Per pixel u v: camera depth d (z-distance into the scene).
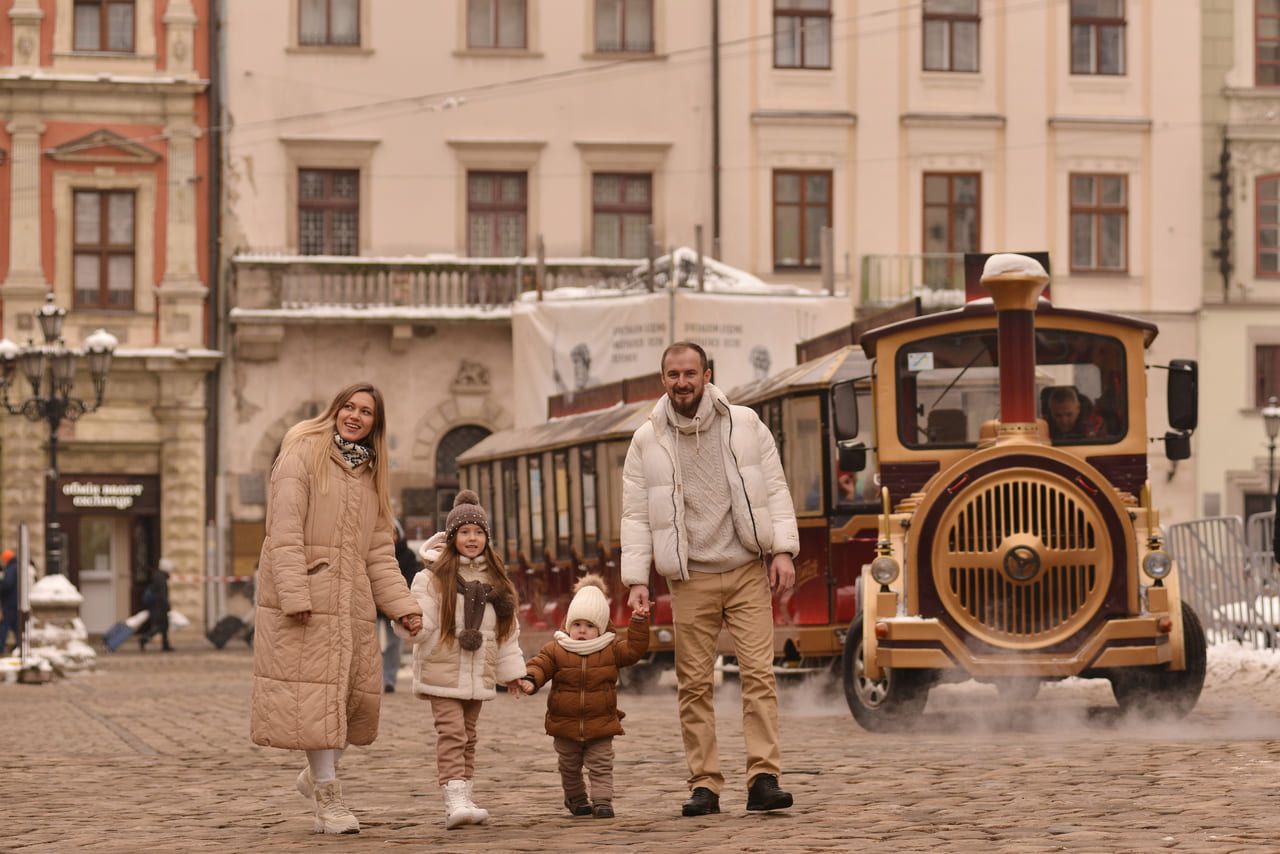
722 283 38.16
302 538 10.35
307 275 46.97
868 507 20.17
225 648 44.22
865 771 12.98
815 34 48.88
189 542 46.75
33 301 46.84
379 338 47.62
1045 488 16.14
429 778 13.91
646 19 48.78
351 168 47.88
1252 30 50.00
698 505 10.75
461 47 48.22
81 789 13.46
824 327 36.88
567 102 48.53
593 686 10.98
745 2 48.59
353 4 48.03
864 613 16.31
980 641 16.08
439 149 48.12
